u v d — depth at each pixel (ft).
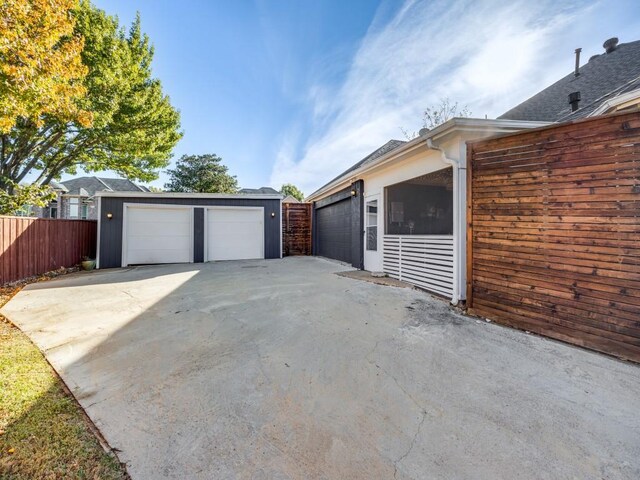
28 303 16.12
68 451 5.39
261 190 110.73
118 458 5.25
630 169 8.80
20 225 23.40
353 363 8.79
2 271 21.47
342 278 22.59
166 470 4.99
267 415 6.43
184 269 29.27
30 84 13.85
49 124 33.42
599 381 7.63
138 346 10.20
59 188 67.46
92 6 31.99
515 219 11.41
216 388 7.52
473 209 12.85
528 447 5.42
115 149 40.01
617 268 8.99
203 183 78.28
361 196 26.78
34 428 5.97
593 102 19.26
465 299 14.34
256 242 38.83
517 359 8.91
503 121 13.30
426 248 17.89
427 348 9.75
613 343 9.03
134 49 37.19
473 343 10.09
